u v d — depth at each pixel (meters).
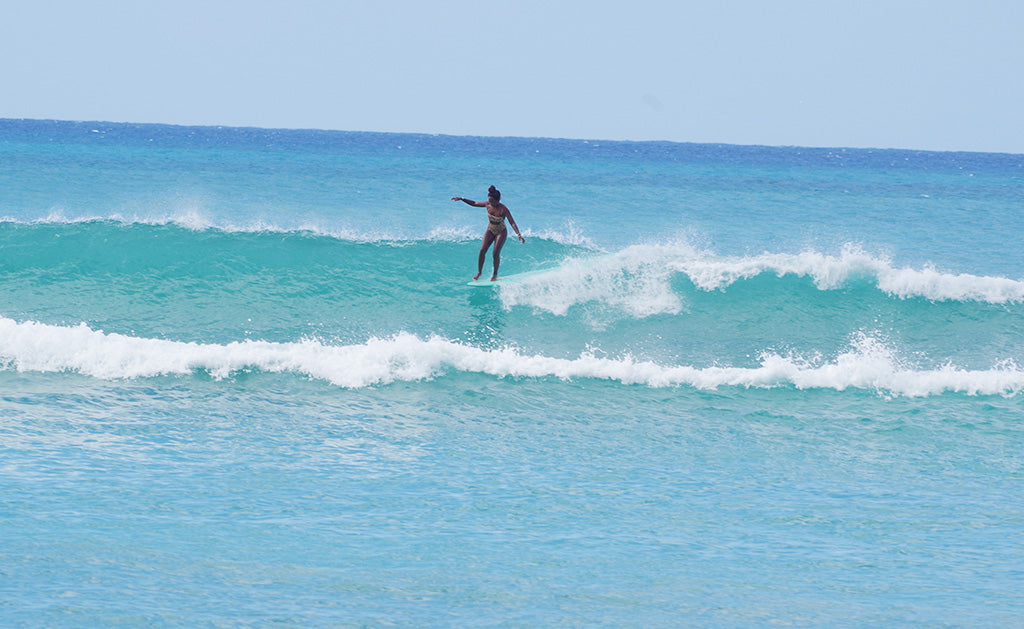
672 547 9.70
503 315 20.47
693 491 11.48
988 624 8.09
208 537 9.53
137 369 15.64
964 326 20.55
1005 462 12.88
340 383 15.74
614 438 13.61
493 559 9.28
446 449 12.88
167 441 12.67
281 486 11.17
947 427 14.45
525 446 13.13
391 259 23.19
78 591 8.14
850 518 10.67
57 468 11.36
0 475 10.96
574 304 21.12
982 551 9.77
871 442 13.70
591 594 8.55
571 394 15.70
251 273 21.92
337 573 8.83
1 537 9.19
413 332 19.17
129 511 10.11
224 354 16.14
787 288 21.83
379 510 10.52
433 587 8.60
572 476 11.93
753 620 8.12
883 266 22.28
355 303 20.78
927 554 9.66
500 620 7.98
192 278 21.47
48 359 15.69
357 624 7.80
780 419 14.72
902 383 16.45
